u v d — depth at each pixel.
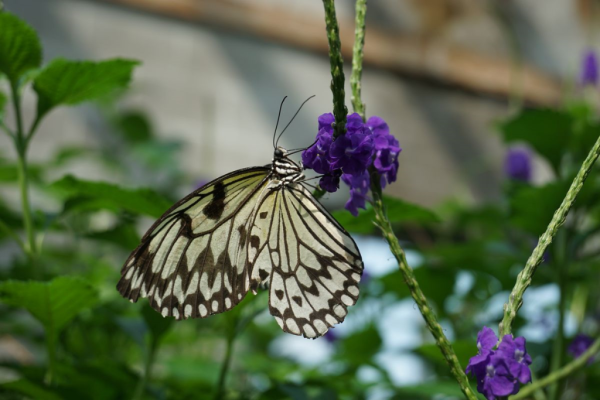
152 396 0.86
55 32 1.47
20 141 0.87
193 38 1.61
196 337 0.99
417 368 1.02
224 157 1.59
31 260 0.87
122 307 0.96
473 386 0.88
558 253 0.94
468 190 1.84
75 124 1.42
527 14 1.98
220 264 0.80
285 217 0.80
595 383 0.91
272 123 1.66
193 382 0.92
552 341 0.94
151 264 0.79
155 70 1.56
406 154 1.80
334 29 0.75
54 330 0.85
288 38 1.70
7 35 0.85
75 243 1.04
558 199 0.93
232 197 0.80
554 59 1.99
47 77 0.87
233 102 1.62
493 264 0.99
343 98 0.75
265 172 0.80
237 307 0.85
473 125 1.88
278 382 0.86
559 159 0.97
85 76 0.87
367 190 0.77
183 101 1.57
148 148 1.27
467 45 1.91
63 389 0.84
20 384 0.84
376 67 1.80
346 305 0.79
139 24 1.56
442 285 1.00
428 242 1.30
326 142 0.76
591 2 2.01
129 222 0.94
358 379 0.92
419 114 1.83
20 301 0.83
